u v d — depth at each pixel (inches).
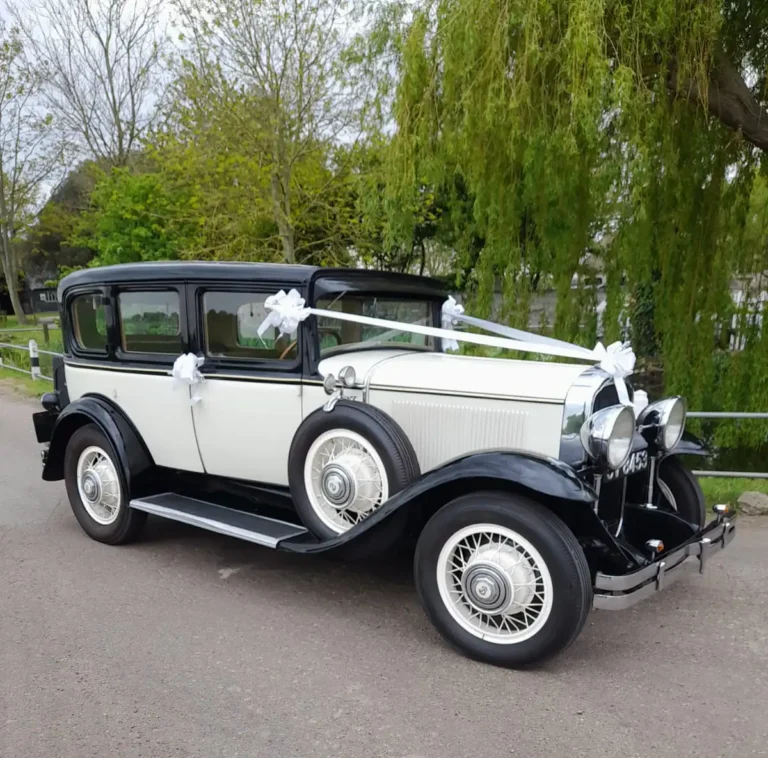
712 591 168.4
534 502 129.3
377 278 180.5
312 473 157.5
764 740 111.1
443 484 135.1
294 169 533.3
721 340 327.6
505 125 262.4
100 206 794.2
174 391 185.8
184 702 123.6
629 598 126.6
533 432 145.9
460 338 159.5
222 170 522.6
